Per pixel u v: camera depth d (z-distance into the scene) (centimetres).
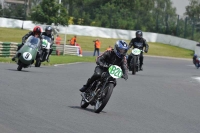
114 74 3359
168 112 3931
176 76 8050
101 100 3478
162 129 3064
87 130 2731
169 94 5272
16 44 9094
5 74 5297
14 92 4019
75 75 6344
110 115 3431
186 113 3984
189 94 5469
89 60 11100
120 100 4406
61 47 12850
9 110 3098
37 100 3741
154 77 7356
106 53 3506
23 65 5981
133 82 6197
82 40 19362
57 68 7444
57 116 3098
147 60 14012
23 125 2658
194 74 9081
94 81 3544
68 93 4444
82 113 3359
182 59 17100
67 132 2608
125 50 3484
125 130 2877
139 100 4528
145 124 3194
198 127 3312
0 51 8531
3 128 2514
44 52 7375
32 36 6184
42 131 2548
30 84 4716
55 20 16288
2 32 18362
